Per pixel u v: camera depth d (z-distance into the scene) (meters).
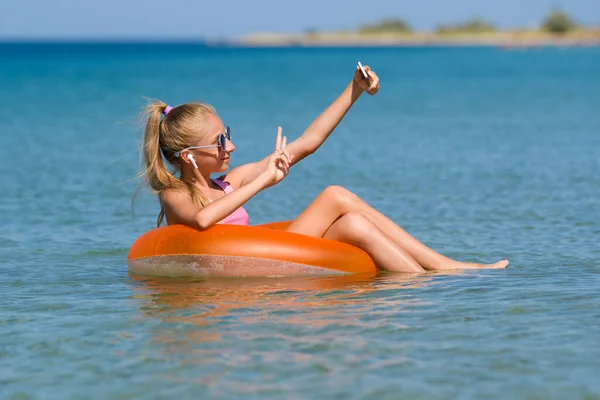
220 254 9.46
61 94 51.62
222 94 52.00
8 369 6.60
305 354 6.79
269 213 14.83
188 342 7.14
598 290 8.80
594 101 45.00
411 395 5.93
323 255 9.57
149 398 5.97
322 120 10.53
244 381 6.23
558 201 15.55
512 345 6.95
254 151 24.84
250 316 7.91
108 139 27.97
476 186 17.61
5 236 12.62
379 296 8.61
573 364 6.50
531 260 10.59
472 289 8.89
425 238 12.40
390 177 19.09
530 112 38.75
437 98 49.41
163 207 10.08
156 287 9.28
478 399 5.86
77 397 6.02
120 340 7.25
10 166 20.92
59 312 8.23
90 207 15.41
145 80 69.12
